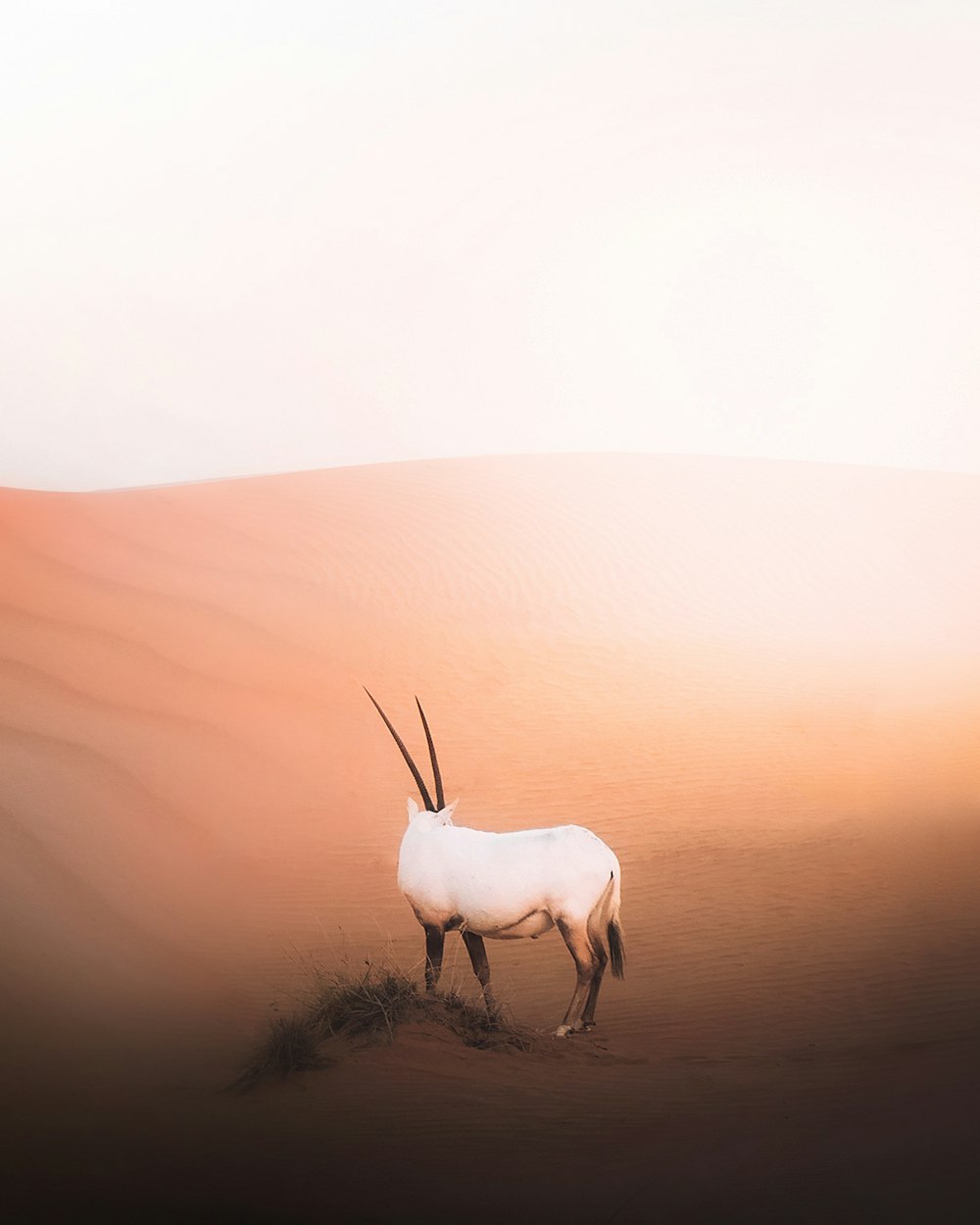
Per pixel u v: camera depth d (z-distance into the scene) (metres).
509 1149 12.38
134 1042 15.96
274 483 39.62
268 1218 11.35
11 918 18.70
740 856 20.36
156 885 19.88
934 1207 9.58
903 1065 14.05
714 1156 11.79
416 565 33.12
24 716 23.86
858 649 29.41
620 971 15.55
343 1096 13.77
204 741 23.81
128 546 32.84
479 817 21.77
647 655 28.58
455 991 16.44
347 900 19.38
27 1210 11.71
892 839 20.95
